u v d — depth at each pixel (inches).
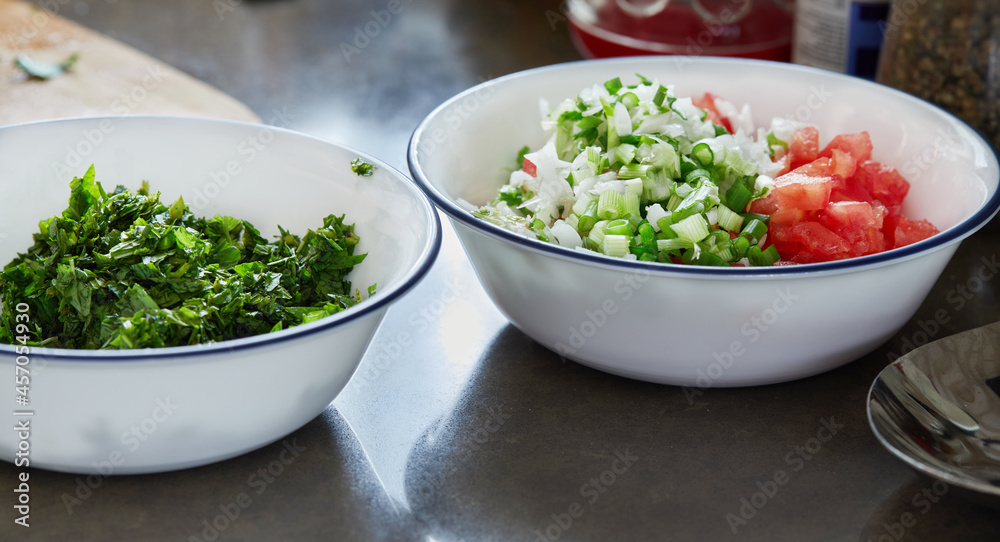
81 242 31.0
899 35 44.2
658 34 54.2
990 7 40.1
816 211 32.8
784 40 55.2
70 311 29.4
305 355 25.3
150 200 33.0
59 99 52.2
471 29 70.6
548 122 36.8
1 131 33.8
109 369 23.0
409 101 59.2
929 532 26.2
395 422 30.7
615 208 32.0
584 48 58.2
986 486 23.9
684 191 32.7
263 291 30.2
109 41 61.2
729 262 31.5
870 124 39.4
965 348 29.5
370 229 32.8
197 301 28.3
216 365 23.8
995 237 42.1
